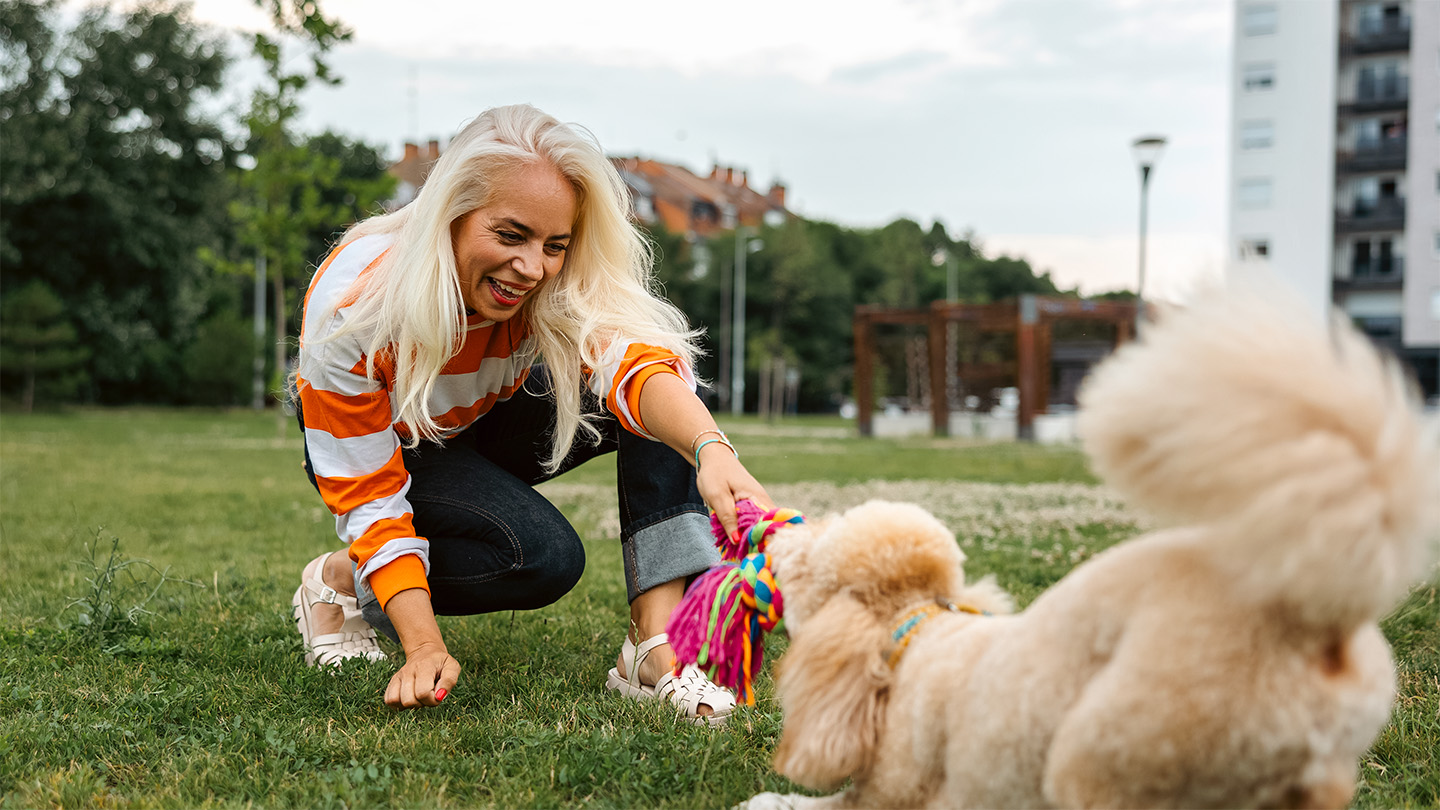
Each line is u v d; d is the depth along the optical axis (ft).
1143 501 4.37
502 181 8.17
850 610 5.58
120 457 45.68
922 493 34.01
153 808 6.97
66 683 9.87
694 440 7.77
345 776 7.34
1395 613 12.22
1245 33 131.13
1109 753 4.29
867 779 5.63
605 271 9.06
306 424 8.87
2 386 107.55
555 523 9.83
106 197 102.22
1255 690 4.15
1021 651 4.74
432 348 8.44
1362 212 132.67
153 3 108.99
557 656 11.37
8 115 102.83
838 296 209.36
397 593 8.68
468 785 7.39
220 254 114.83
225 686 9.78
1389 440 3.88
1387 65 130.52
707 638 6.15
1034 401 86.79
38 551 18.79
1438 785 7.27
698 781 7.30
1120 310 87.51
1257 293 4.23
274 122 68.03
